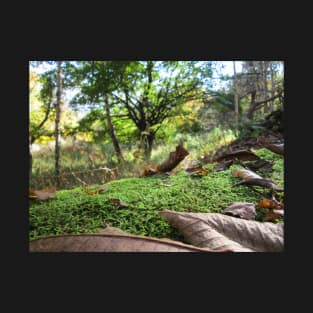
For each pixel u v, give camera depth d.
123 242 2.01
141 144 7.12
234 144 4.88
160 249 1.93
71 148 6.65
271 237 2.04
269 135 4.50
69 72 7.00
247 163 3.46
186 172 3.47
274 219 2.39
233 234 2.07
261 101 6.25
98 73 7.14
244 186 2.96
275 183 2.96
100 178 5.04
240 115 6.53
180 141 3.61
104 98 7.38
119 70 7.25
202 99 7.19
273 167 3.32
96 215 2.55
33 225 2.42
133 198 2.85
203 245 1.98
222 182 3.08
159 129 7.32
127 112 7.64
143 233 2.25
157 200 2.77
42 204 2.83
